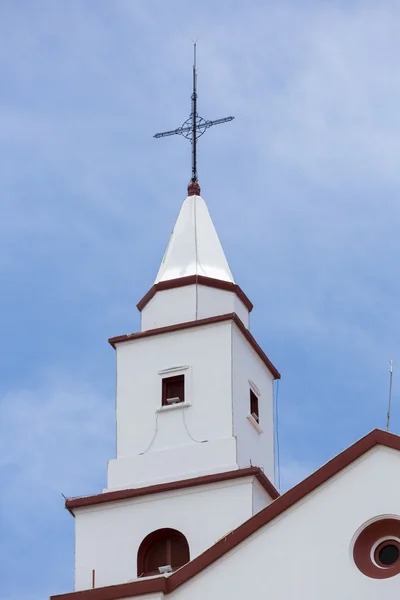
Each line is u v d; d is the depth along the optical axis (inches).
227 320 1662.2
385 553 1251.2
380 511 1257.4
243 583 1270.9
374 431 1289.4
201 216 1815.9
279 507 1289.4
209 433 1603.1
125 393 1665.8
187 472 1583.4
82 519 1578.5
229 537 1294.3
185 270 1744.6
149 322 1723.7
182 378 1653.5
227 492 1540.4
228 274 1756.9
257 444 1652.3
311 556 1259.2
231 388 1624.0
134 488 1578.5
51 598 1334.9
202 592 1284.4
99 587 1422.2
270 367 1747.0
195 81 1925.4
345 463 1285.7
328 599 1234.0
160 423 1630.2
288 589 1251.8
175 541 1549.0
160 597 1295.5
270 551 1275.8
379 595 1220.5
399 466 1274.6
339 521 1266.0
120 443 1633.9
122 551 1545.3
